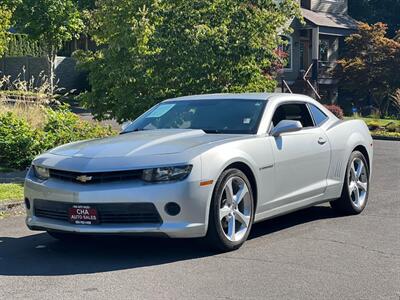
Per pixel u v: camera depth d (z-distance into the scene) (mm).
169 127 7570
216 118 7473
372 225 8008
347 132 8578
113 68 13016
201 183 6156
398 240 7188
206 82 12523
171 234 6039
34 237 7438
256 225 8008
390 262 6262
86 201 6031
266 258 6367
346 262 6246
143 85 12750
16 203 9008
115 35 13664
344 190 8445
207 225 6273
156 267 6055
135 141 6664
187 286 5469
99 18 14578
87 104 13906
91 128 13531
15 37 33000
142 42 12641
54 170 6371
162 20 12641
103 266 6121
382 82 35156
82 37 35625
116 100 13438
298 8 13352
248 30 12633
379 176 12812
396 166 14594
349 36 37750
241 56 12438
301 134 7672
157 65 12578
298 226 7941
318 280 5652
